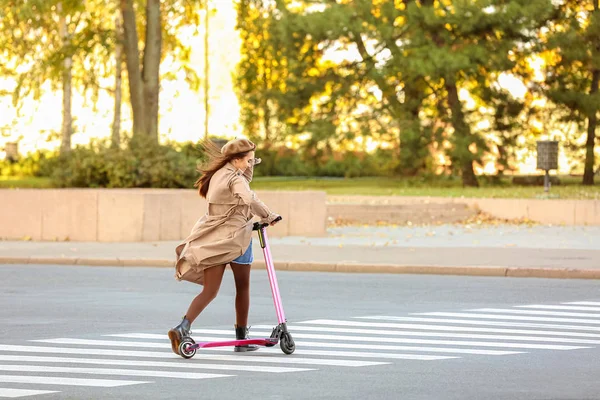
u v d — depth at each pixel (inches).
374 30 3331.7
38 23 2664.9
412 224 2327.8
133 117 2942.9
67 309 1015.6
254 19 3666.3
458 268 1373.0
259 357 740.7
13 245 1715.1
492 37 3346.5
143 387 634.2
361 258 1473.9
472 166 3408.0
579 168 3597.4
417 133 3299.7
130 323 918.4
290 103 3422.7
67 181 2522.1
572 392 622.2
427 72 3206.2
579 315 968.9
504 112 3417.8
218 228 744.3
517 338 828.6
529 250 1604.3
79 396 608.1
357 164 3435.0
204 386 637.3
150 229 1815.9
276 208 1953.7
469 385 642.2
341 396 609.6
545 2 3299.7
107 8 2888.8
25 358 735.7
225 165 756.6
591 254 1535.4
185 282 1269.7
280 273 1378.0
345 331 864.9
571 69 3523.6
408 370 692.1
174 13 2928.2
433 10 3270.2
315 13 3329.2
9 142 4411.9
